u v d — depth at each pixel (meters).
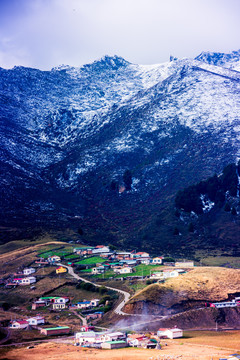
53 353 141.62
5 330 168.62
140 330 165.00
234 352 136.12
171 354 134.75
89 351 142.25
